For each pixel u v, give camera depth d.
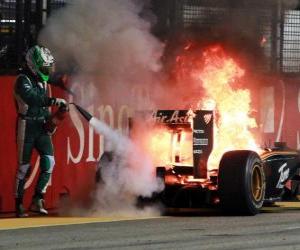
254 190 35.00
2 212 36.75
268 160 37.22
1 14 43.47
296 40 52.59
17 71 39.81
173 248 25.67
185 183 35.66
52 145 36.00
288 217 34.25
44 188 35.44
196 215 35.38
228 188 34.06
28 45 43.78
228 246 26.12
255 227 30.81
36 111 35.06
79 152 40.47
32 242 27.08
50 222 32.97
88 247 25.91
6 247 26.00
